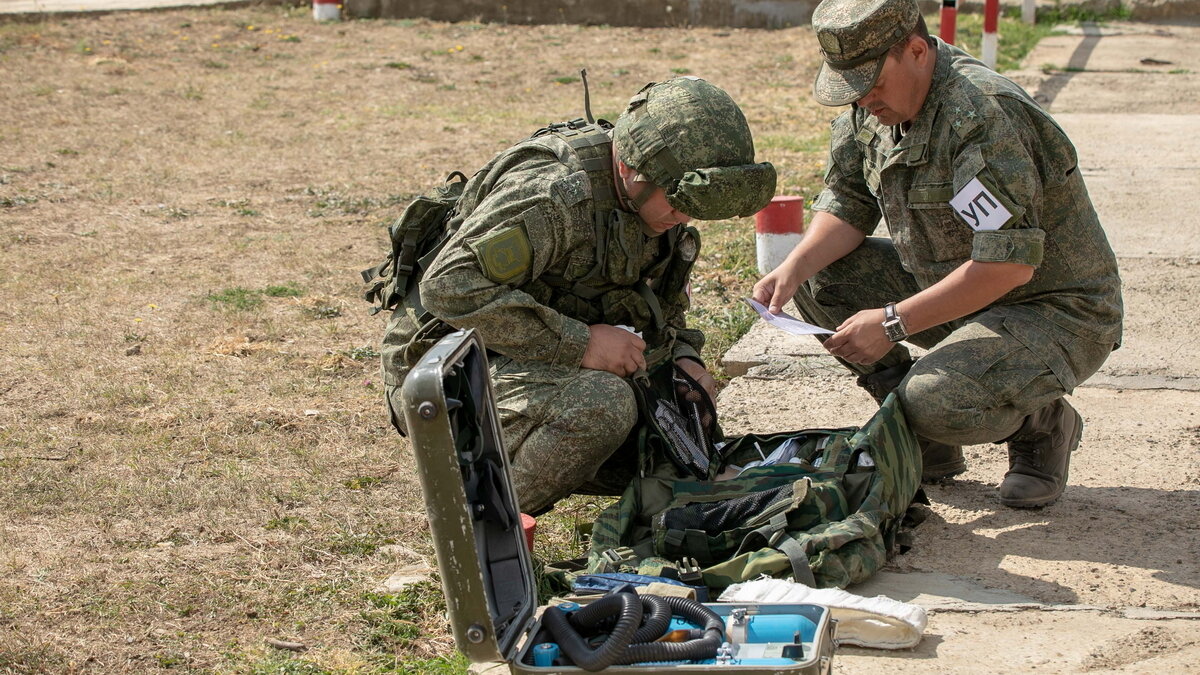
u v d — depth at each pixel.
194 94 11.48
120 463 4.10
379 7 15.61
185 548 3.50
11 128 10.07
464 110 10.95
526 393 3.20
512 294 3.10
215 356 5.19
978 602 3.04
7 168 8.77
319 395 4.76
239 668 2.85
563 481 3.22
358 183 8.41
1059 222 3.39
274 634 3.02
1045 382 3.35
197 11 15.43
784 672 2.10
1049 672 2.69
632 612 2.23
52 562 3.40
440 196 3.38
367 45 13.95
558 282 3.25
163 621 3.09
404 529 3.61
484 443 2.43
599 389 3.17
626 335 3.24
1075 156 3.33
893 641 2.79
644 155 3.01
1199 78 11.45
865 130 3.55
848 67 3.22
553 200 3.07
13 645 2.95
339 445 4.25
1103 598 3.06
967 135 3.21
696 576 2.94
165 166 8.93
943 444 3.63
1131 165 8.37
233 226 7.38
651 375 3.47
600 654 2.17
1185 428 4.25
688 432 3.40
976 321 3.42
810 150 9.04
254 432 4.37
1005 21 14.48
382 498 3.82
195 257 6.74
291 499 3.81
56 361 5.10
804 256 3.76
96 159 9.12
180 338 5.42
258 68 12.78
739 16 15.12
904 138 3.36
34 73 12.19
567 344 3.18
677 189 2.97
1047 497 3.59
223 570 3.35
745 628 2.31
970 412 3.29
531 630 2.35
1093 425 4.32
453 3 15.54
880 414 3.29
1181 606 3.01
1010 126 3.17
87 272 6.44
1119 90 11.02
